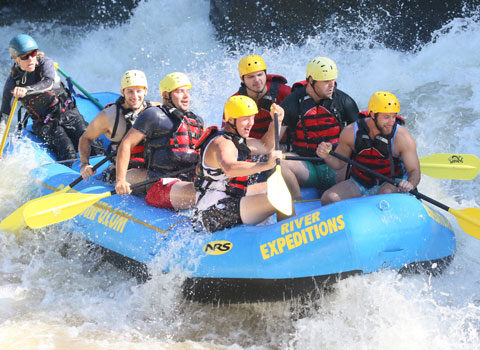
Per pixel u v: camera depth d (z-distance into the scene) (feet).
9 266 29.22
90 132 30.91
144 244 26.08
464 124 39.17
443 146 38.14
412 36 50.85
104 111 30.27
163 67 59.72
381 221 23.12
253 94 31.19
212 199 24.95
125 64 62.08
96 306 25.76
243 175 22.76
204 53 59.52
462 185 33.99
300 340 23.15
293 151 30.73
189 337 23.75
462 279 25.72
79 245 29.43
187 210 26.78
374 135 25.90
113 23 69.00
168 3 65.26
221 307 25.20
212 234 24.94
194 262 24.48
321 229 23.04
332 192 26.78
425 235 23.82
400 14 51.65
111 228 27.81
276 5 56.03
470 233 25.41
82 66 62.90
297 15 55.31
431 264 24.35
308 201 28.94
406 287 23.47
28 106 36.76
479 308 23.08
